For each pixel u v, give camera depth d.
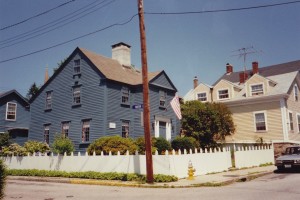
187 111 26.77
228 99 33.16
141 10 14.87
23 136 34.12
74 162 17.89
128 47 30.61
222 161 18.33
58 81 27.61
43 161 19.50
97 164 16.88
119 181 14.57
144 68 14.40
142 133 25.78
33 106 29.25
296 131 30.12
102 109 23.70
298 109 31.56
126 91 26.22
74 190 12.34
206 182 13.34
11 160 21.44
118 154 16.20
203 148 25.09
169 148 19.72
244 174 16.12
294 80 31.38
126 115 25.66
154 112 27.14
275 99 28.91
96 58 26.61
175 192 11.10
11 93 34.56
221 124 27.33
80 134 24.80
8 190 12.58
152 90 27.31
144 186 12.99
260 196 9.54
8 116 33.97
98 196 10.52
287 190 10.73
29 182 16.08
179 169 14.95
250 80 31.31
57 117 26.94
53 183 15.48
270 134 28.88
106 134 23.20
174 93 30.77
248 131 30.53
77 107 25.55
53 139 26.81
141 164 15.32
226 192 10.62
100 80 24.30
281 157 17.84
